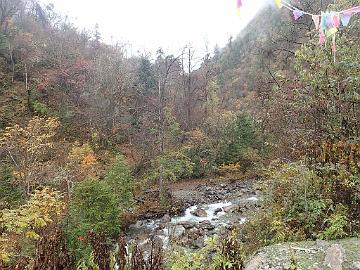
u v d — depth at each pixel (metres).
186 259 5.29
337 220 5.75
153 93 27.80
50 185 12.85
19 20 31.84
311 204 6.29
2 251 6.20
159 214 15.20
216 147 23.61
